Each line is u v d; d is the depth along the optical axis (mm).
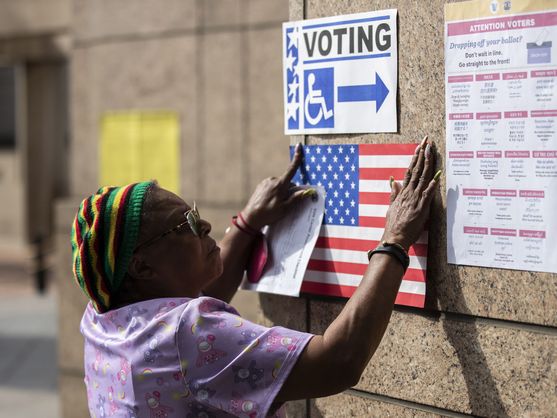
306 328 2438
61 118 15992
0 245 16453
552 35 1896
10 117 16578
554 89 1901
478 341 2090
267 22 4594
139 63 5008
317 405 2439
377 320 1869
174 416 1848
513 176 1983
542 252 1954
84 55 5203
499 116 1993
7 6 14523
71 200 5066
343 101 2299
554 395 1971
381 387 2287
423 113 2139
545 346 1978
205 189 4820
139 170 5027
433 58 2111
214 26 4750
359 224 2277
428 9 2115
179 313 1854
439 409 2178
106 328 1979
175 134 4895
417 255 2162
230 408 1798
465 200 2066
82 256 1884
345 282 2316
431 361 2184
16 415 6090
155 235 1915
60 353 5047
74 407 5020
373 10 2229
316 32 2346
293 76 2412
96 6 5137
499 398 2059
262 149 4645
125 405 1889
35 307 10492
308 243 2350
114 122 5105
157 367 1841
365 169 2256
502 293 2033
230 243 2428
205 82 4797
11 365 7609
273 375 1790
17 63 15617
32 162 15914
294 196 2398
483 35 2008
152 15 4945
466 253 2078
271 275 2408
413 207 2039
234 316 1858
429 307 2168
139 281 1956
